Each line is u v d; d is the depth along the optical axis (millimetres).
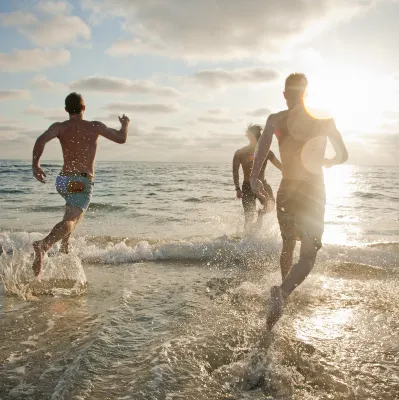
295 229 2963
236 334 2625
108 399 1858
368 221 9133
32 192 15391
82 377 2049
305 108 2941
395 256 4863
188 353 2342
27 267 4227
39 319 2885
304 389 2012
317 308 3166
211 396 1925
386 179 39469
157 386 1976
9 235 5949
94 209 10328
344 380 2096
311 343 2518
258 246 5293
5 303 3236
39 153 4074
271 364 2240
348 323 2861
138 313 3016
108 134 4266
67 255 4484
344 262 4594
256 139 6207
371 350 2443
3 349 2396
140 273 4266
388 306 3221
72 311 3059
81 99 4289
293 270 2744
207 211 10148
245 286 3736
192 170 52562
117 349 2385
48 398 1871
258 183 2963
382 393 1979
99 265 4613
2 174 29922
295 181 2922
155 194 15633
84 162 4180
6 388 1959
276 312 2570
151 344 2457
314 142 2912
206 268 4508
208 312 3041
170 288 3697
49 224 7777
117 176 32438
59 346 2434
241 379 2088
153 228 7520
